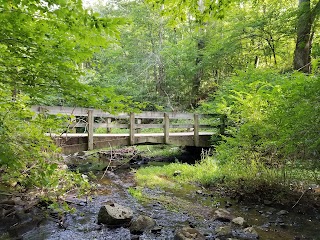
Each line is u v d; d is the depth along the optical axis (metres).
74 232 3.86
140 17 15.80
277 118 4.56
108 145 7.48
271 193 5.34
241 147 6.00
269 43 11.80
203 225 4.20
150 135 8.33
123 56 17.27
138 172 7.69
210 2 3.35
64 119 4.20
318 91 3.61
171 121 15.61
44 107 5.90
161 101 16.42
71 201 4.97
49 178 4.11
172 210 4.84
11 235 3.64
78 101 2.71
